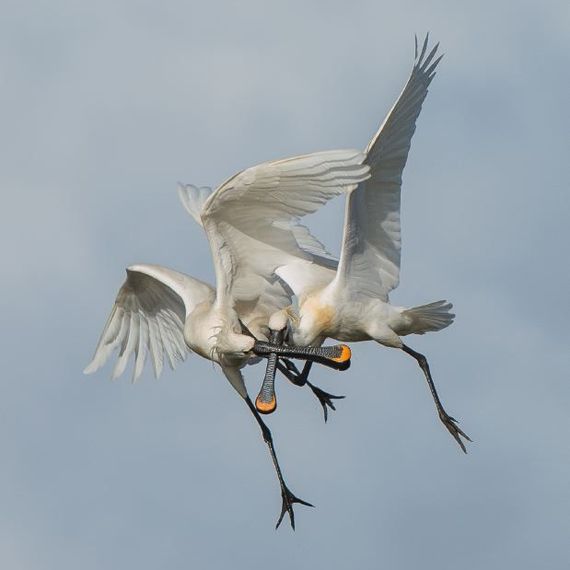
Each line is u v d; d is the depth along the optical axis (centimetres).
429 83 1636
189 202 1745
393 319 1700
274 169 1481
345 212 1653
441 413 1764
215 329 1591
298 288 1681
